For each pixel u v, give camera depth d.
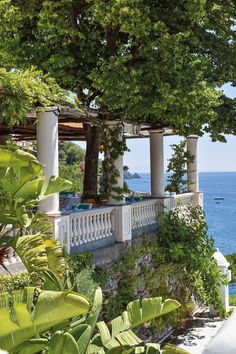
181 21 13.37
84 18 14.30
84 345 4.88
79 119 12.50
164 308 5.55
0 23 12.73
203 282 15.18
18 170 5.90
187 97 11.83
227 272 16.58
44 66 13.34
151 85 12.13
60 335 4.54
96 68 13.02
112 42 13.88
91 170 14.98
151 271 13.34
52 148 9.85
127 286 11.87
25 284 7.43
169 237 14.38
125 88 11.63
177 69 12.20
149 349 5.29
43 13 12.76
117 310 11.36
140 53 12.46
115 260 11.57
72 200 17.23
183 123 13.46
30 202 6.29
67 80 13.54
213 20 14.55
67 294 3.98
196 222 16.06
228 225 60.03
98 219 11.47
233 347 5.46
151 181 15.27
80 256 9.94
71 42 13.65
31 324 3.96
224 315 15.37
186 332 14.12
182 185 18.30
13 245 6.21
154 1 13.30
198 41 13.51
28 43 13.83
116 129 12.74
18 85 7.88
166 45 11.90
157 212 14.69
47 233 7.14
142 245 12.92
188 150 18.08
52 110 9.76
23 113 8.28
